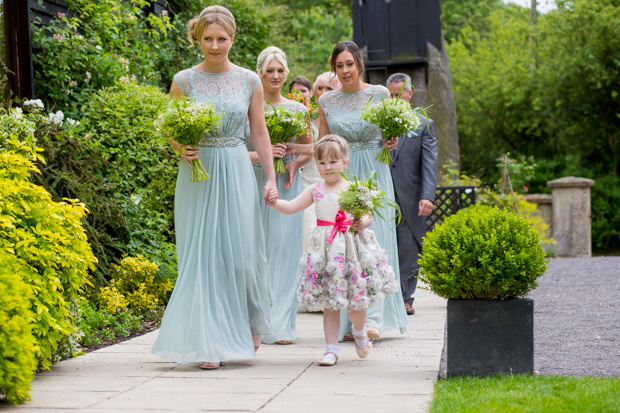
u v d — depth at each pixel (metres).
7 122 5.78
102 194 6.93
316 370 4.34
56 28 8.33
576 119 23.64
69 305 4.58
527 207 14.97
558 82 22.97
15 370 3.41
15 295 3.59
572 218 17.33
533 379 3.85
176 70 10.99
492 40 28.55
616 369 4.46
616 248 23.38
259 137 4.82
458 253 3.98
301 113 5.64
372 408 3.36
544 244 15.23
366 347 4.66
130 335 5.89
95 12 9.05
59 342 4.54
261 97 4.82
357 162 5.51
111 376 4.17
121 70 8.82
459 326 4.00
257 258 4.71
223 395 3.66
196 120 4.38
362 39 13.37
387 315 5.45
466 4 32.56
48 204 4.39
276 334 5.36
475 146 26.44
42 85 8.14
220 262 4.54
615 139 23.52
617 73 21.97
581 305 7.29
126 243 7.27
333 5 28.08
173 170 7.74
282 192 5.85
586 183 17.25
